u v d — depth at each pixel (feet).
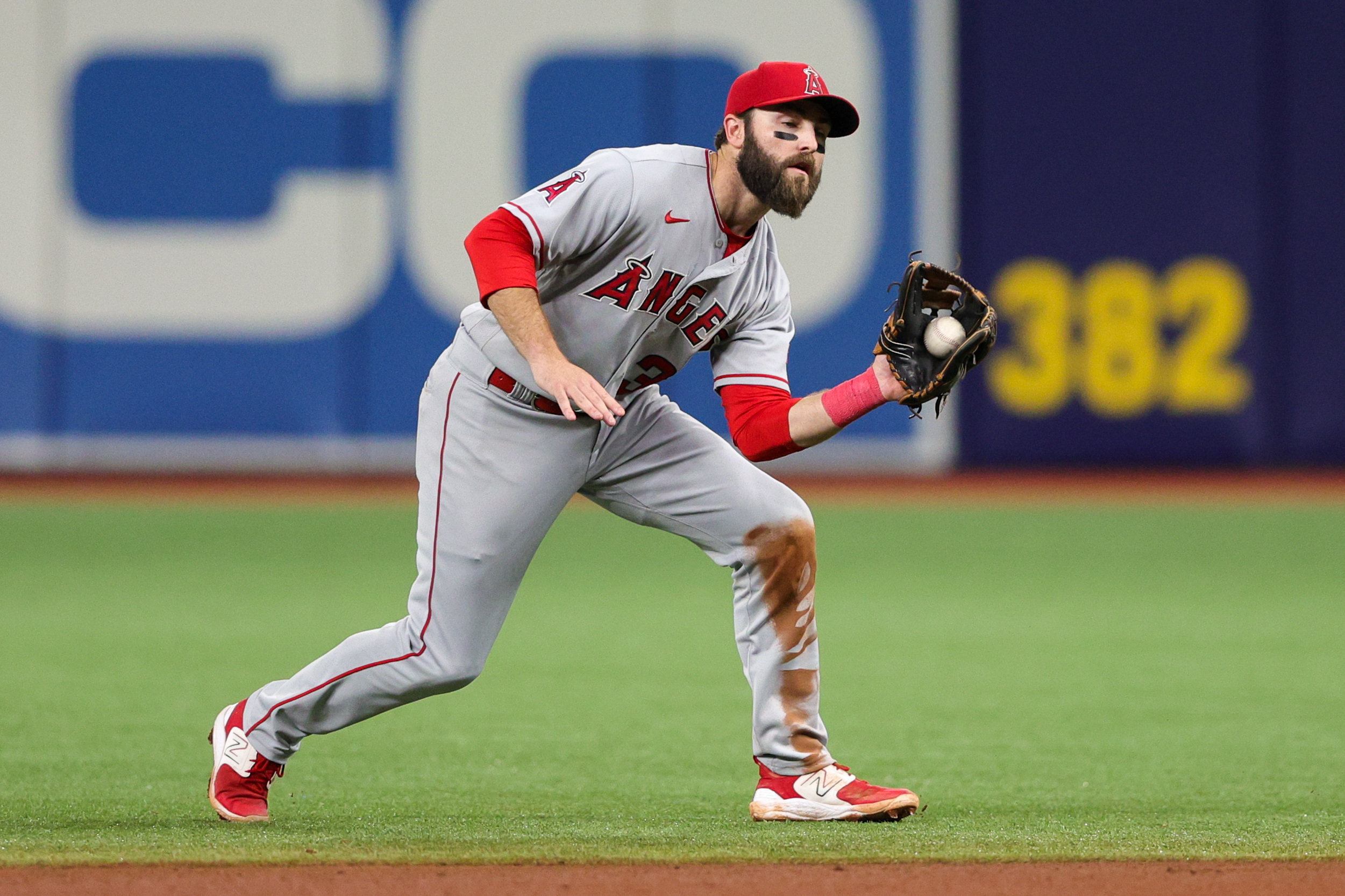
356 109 162.50
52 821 43.11
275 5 161.99
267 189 163.22
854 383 41.75
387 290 163.73
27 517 135.13
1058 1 159.22
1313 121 159.43
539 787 49.19
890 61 160.35
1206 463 162.09
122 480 162.20
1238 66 159.22
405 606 90.74
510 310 38.09
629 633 82.94
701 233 40.50
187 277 163.94
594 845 39.27
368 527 128.88
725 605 92.84
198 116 163.02
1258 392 161.48
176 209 163.53
